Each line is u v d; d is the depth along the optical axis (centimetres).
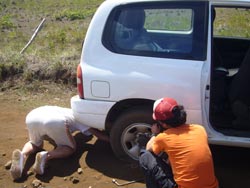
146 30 474
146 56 467
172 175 387
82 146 555
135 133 489
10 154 541
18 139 584
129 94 469
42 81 789
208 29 457
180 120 384
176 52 462
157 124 429
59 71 791
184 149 370
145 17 473
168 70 459
